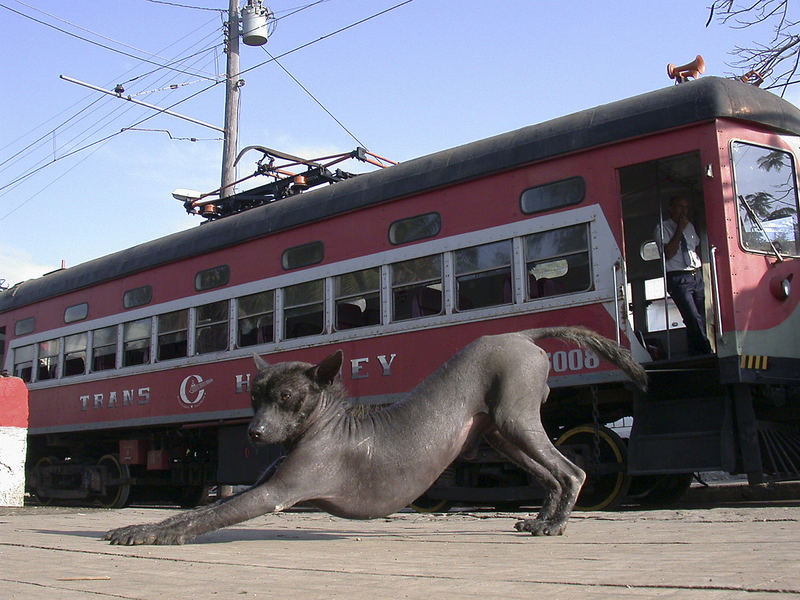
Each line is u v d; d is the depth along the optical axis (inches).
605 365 345.7
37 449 686.5
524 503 428.5
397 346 412.5
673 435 332.8
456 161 403.5
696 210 398.6
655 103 348.2
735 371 318.7
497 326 377.1
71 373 628.1
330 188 463.8
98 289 615.5
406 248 416.5
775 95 361.1
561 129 370.6
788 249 348.2
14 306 699.4
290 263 473.7
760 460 320.8
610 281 346.6
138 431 595.8
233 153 748.0
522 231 375.2
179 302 543.5
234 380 495.5
